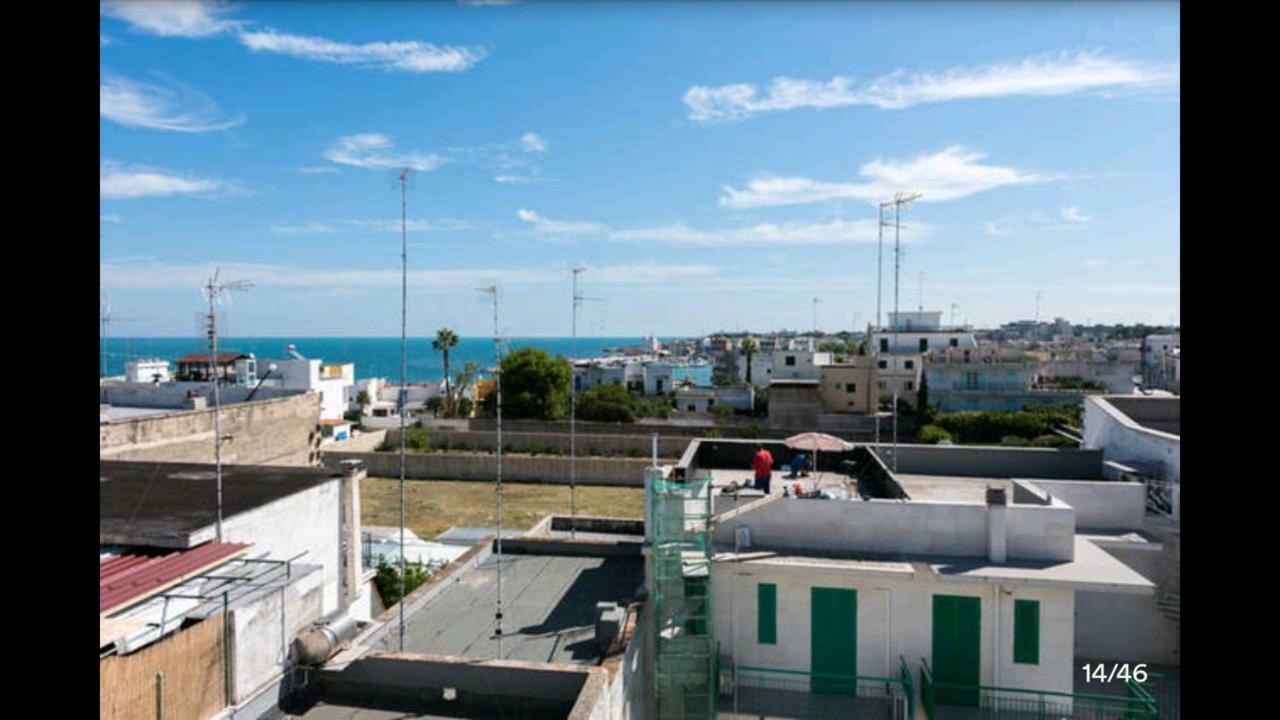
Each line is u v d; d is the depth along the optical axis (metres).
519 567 16.78
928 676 12.77
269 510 15.51
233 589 10.91
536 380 65.00
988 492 13.62
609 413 64.56
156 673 7.96
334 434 64.19
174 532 12.86
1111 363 72.31
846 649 13.50
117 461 20.05
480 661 10.24
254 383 59.78
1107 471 19.56
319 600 10.99
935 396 67.69
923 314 83.12
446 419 67.38
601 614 12.05
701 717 12.61
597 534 20.39
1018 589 12.90
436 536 36.75
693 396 78.62
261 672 9.55
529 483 50.09
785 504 14.31
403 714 9.84
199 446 33.47
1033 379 68.50
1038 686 12.88
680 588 13.18
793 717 12.81
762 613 13.78
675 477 15.31
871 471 18.30
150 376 61.81
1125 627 17.05
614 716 10.42
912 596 13.26
